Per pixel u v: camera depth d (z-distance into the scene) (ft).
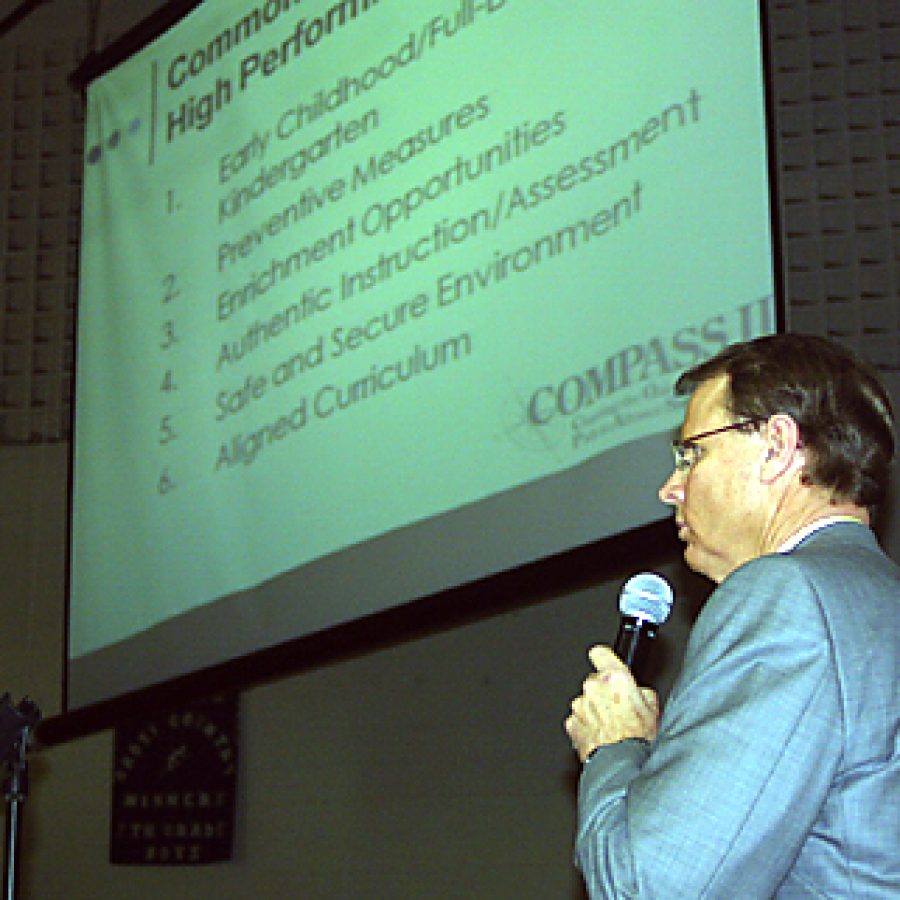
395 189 12.01
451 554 10.88
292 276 12.66
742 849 4.26
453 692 12.73
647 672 11.51
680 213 9.95
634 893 4.31
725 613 4.61
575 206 10.65
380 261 11.96
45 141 16.26
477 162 11.43
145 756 13.85
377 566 11.37
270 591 12.17
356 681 13.21
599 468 10.05
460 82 11.69
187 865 13.57
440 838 12.48
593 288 10.39
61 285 15.88
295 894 13.00
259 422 12.62
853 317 12.06
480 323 11.10
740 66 9.78
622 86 10.53
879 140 12.35
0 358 15.83
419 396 11.40
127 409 13.87
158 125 14.25
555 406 10.45
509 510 10.57
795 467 5.04
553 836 12.01
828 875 4.37
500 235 11.12
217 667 12.22
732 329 9.49
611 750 4.88
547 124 10.99
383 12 12.41
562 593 12.42
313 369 12.30
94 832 14.08
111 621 13.50
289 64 13.11
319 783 13.16
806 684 4.39
